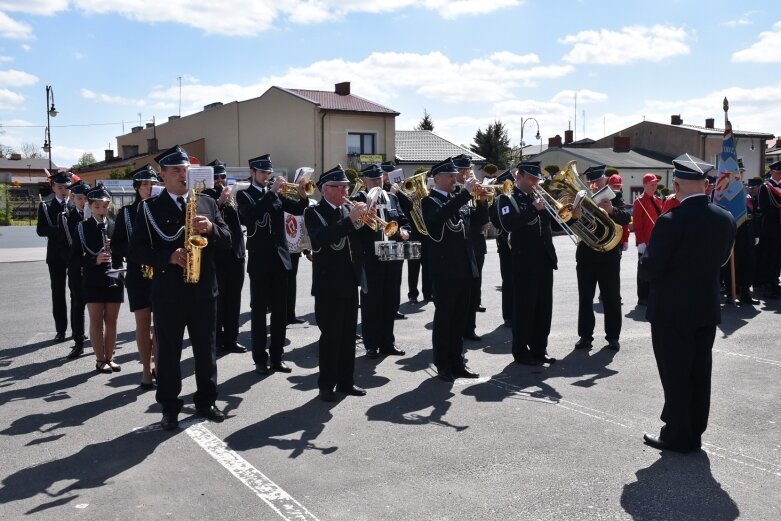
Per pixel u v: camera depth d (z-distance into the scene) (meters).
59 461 4.87
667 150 49.06
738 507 4.12
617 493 4.31
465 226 6.93
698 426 4.96
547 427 5.50
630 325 9.37
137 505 4.19
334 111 34.38
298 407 6.05
